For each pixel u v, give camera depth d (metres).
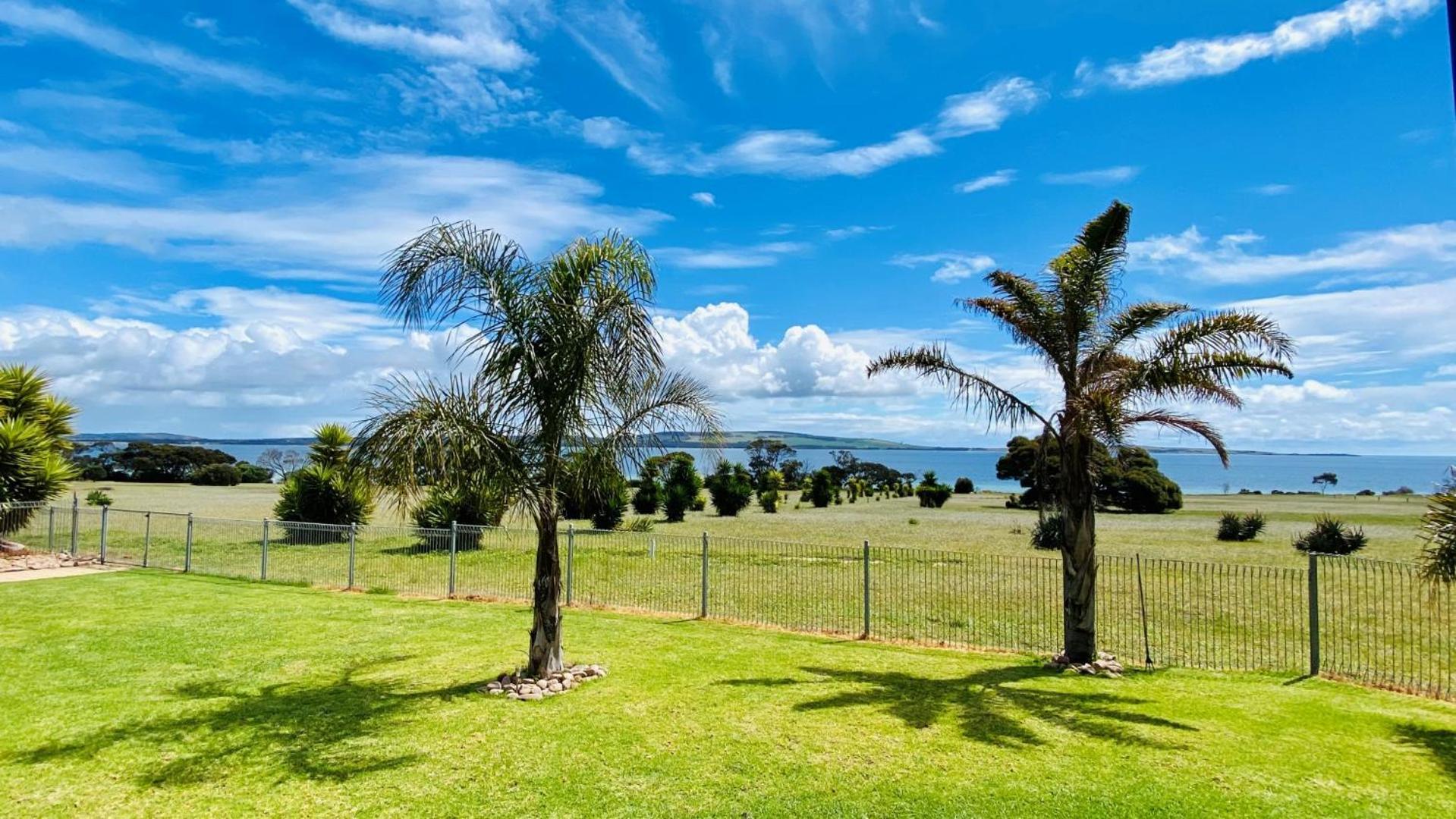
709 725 6.45
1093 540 9.10
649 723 6.50
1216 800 5.02
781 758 5.73
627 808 4.88
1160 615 12.30
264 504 38.31
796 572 16.39
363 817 4.74
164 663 8.32
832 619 11.81
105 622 10.36
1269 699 7.50
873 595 13.75
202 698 7.07
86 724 6.32
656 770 5.47
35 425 19.28
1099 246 9.30
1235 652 9.99
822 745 6.00
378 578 15.19
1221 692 7.81
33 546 18.45
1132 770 5.50
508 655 8.82
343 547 19.11
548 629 7.72
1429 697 7.69
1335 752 5.95
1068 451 9.26
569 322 7.52
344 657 8.66
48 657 8.48
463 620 10.92
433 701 7.08
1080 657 8.95
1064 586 9.20
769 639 10.20
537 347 7.66
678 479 32.41
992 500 55.28
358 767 5.49
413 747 5.90
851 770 5.49
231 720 6.46
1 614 10.84
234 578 14.79
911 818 4.76
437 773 5.40
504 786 5.18
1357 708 7.23
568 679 7.68
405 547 19.42
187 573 15.37
